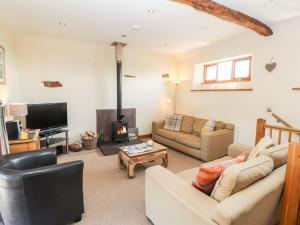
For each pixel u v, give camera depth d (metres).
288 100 3.12
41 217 1.68
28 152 2.19
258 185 1.33
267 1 2.40
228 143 3.84
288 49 3.07
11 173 1.53
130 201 2.29
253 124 3.67
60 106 3.96
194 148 3.77
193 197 1.36
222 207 1.10
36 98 3.98
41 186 1.63
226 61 4.40
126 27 3.35
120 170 3.17
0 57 2.86
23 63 3.81
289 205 1.46
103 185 2.67
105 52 4.64
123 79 4.96
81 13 2.76
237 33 3.66
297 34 2.95
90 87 4.55
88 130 4.61
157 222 1.72
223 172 1.32
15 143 2.64
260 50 3.47
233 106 4.05
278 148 1.84
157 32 3.60
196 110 5.06
